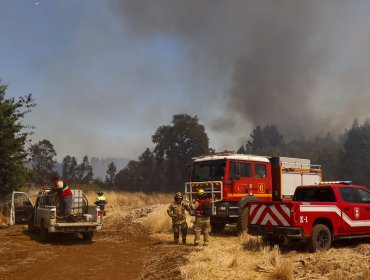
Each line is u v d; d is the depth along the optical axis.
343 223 10.64
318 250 9.95
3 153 18.31
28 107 19.36
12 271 8.95
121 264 9.65
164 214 17.88
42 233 13.69
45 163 84.06
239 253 10.24
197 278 7.57
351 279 7.10
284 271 7.55
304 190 11.45
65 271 8.95
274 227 10.23
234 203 14.45
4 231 16.02
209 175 14.72
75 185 38.09
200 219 12.00
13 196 17.14
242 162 14.80
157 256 10.41
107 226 17.69
